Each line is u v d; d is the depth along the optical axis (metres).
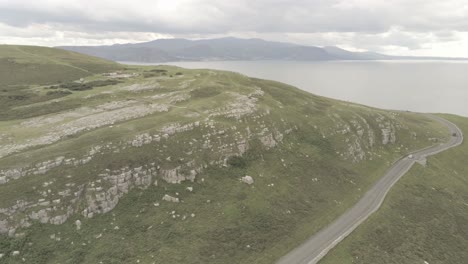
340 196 62.78
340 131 84.38
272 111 80.75
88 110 68.94
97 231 41.62
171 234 43.53
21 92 81.88
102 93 80.69
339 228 52.66
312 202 58.31
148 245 41.25
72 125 59.09
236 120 70.75
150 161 51.91
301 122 83.44
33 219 40.22
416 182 74.12
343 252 46.94
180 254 40.78
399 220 58.31
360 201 62.81
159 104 73.19
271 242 46.47
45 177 43.91
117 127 57.28
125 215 44.94
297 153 71.62
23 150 48.72
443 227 59.50
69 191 43.44
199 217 47.53
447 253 52.84
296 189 60.34
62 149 48.78
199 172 55.81
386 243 51.59
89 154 48.72
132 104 73.25
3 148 48.84
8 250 36.91
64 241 39.44
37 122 61.25
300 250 46.34
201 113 69.38
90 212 43.25
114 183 46.66
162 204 48.09
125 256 39.06
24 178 43.12
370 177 73.75
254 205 52.41
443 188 74.38
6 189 41.25
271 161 65.69
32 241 38.53
